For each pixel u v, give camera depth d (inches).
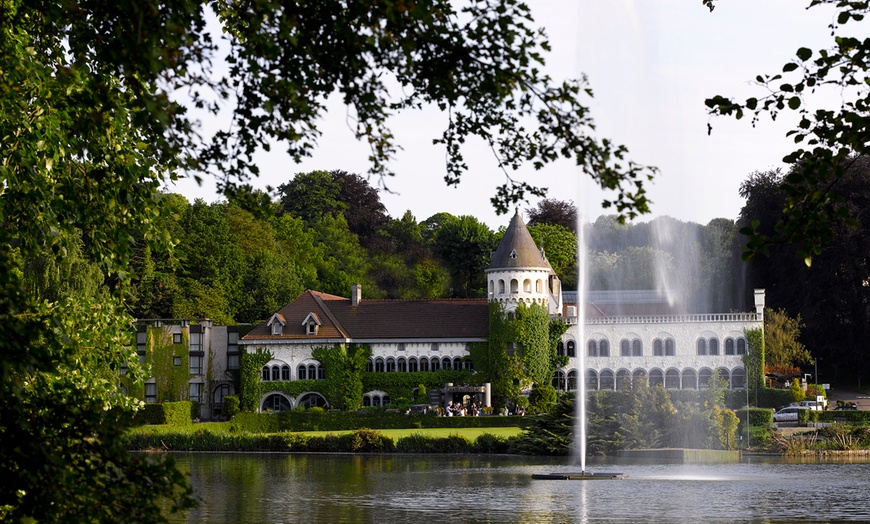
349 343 4163.4
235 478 1979.6
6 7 641.0
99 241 768.9
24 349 518.9
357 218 6387.8
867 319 4301.2
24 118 716.7
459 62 521.0
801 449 2445.9
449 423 3420.3
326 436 2800.2
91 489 554.3
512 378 4015.8
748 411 2642.7
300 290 5177.2
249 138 549.6
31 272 2193.7
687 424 2487.7
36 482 540.7
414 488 1758.1
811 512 1400.1
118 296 850.8
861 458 2336.4
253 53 529.3
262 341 4136.3
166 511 1457.9
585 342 4092.0
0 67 646.5
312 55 520.7
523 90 526.6
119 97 588.1
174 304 4537.4
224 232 5034.5
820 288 4370.1
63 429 565.3
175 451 2874.0
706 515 1380.4
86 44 634.2
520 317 4033.0
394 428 3452.3
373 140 541.3
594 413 2506.2
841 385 4515.3
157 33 492.1
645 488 1723.7
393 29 509.0
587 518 1366.9
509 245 4099.4
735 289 4783.5
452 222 6200.8
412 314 4247.0
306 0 513.0
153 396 4124.0
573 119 525.3
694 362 4001.0
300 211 6279.5
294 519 1379.2
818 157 548.1
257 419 3459.6
